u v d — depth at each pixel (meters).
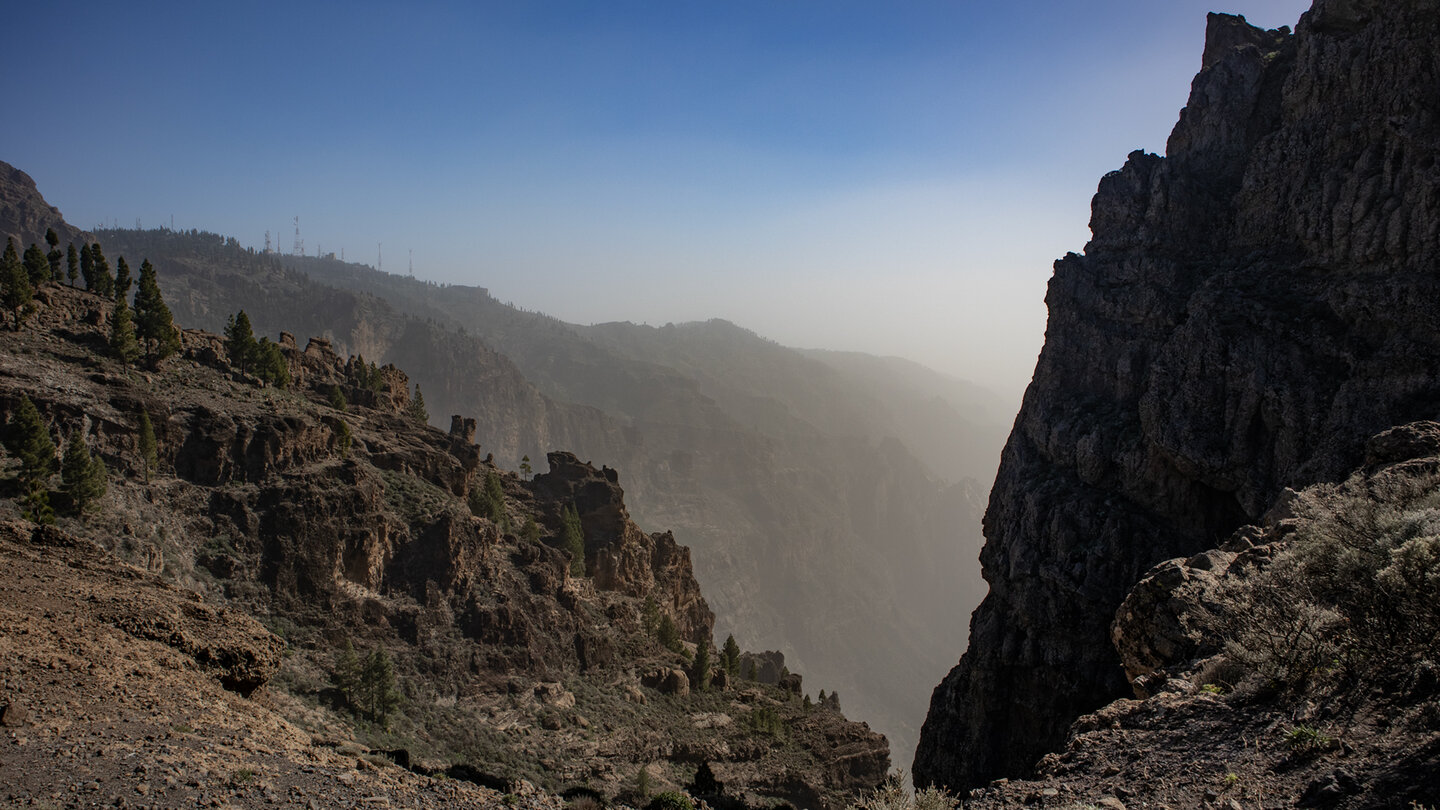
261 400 97.38
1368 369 53.62
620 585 132.50
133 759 15.12
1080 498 66.81
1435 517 14.42
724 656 134.00
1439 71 57.28
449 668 85.75
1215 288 65.12
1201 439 60.16
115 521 70.88
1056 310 80.75
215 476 83.62
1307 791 10.80
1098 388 74.31
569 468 149.12
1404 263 55.62
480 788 18.19
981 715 69.62
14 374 76.19
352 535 87.75
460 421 137.00
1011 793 14.16
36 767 14.12
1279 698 13.78
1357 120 61.75
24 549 30.45
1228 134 76.88
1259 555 21.48
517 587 101.56
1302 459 55.38
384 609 86.31
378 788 16.44
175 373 94.44
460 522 99.69
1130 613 23.34
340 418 101.50
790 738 100.81
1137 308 72.31
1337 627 13.85
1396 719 11.45
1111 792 13.04
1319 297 59.59
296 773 16.22
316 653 76.44
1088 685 61.72
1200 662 18.00
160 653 23.59
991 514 83.38
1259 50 79.25
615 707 94.25
